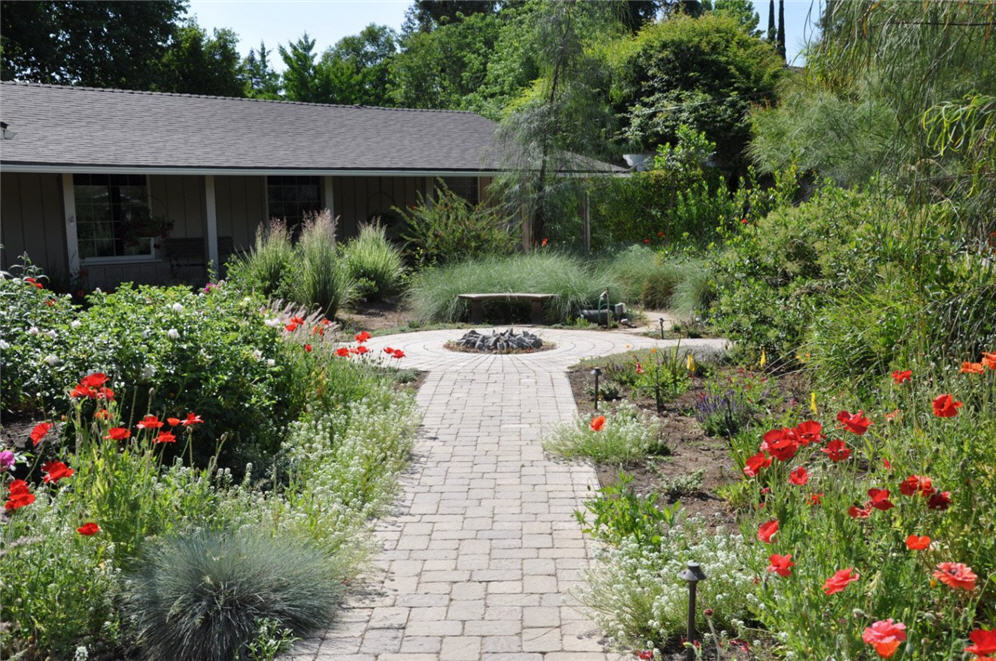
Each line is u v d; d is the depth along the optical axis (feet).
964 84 14.12
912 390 12.62
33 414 19.07
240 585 10.81
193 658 10.36
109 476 11.93
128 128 50.78
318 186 60.70
